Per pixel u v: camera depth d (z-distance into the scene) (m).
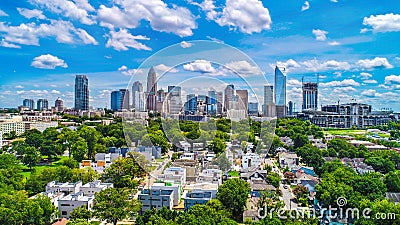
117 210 68.88
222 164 70.00
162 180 74.94
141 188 88.88
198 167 72.81
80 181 91.38
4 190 80.00
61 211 75.94
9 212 65.19
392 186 92.00
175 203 74.62
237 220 72.25
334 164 116.81
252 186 86.31
